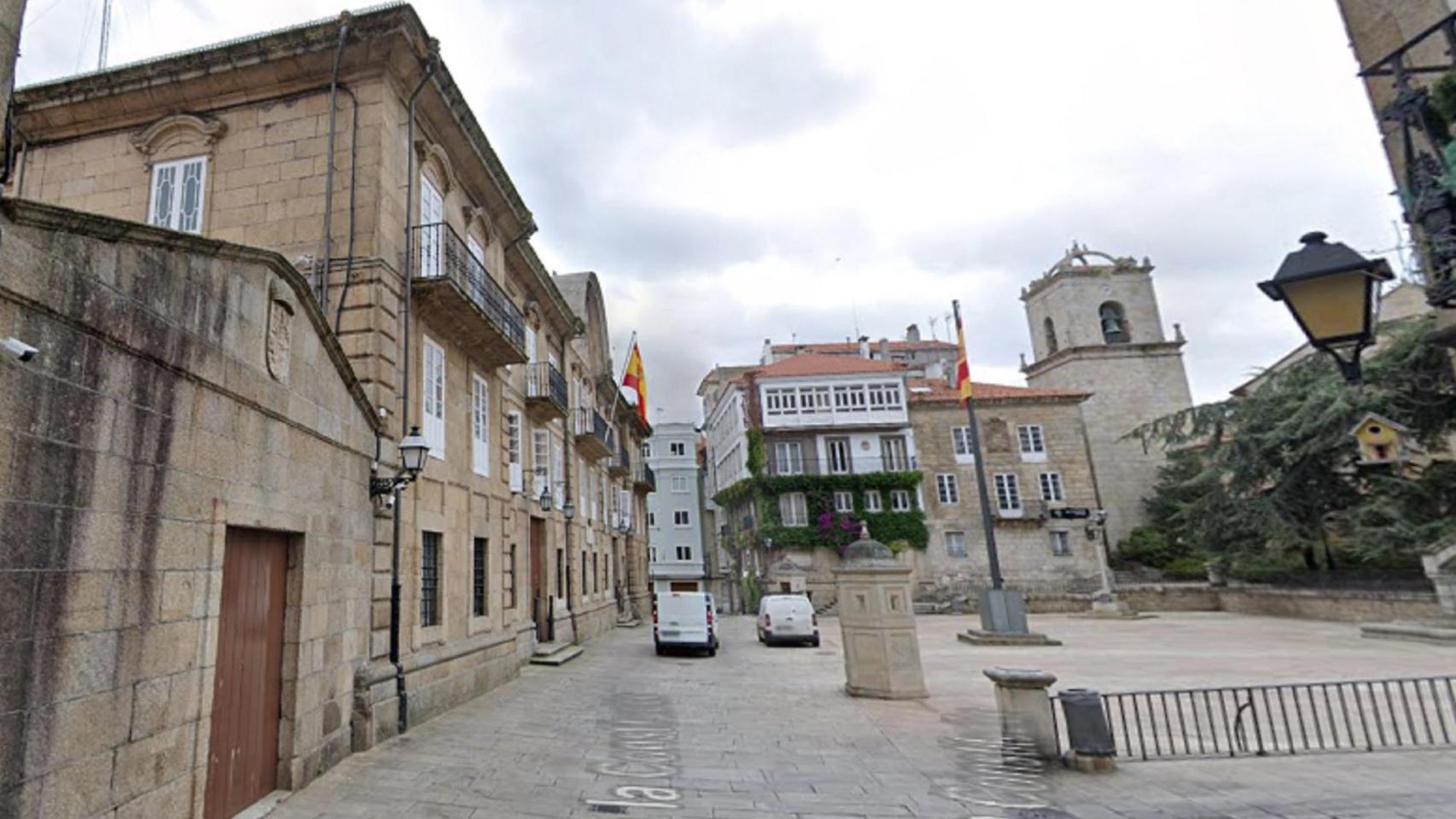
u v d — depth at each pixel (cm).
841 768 720
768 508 3819
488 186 1374
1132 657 1705
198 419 486
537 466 1769
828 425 3950
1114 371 4444
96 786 380
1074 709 703
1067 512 3781
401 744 802
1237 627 2495
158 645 436
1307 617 2719
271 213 988
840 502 3825
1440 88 389
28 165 1094
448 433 1135
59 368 363
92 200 1062
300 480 648
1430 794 580
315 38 999
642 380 3183
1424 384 2283
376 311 923
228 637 539
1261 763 706
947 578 3741
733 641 2333
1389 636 1983
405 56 1024
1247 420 2875
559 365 2067
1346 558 2834
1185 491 3750
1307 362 2731
